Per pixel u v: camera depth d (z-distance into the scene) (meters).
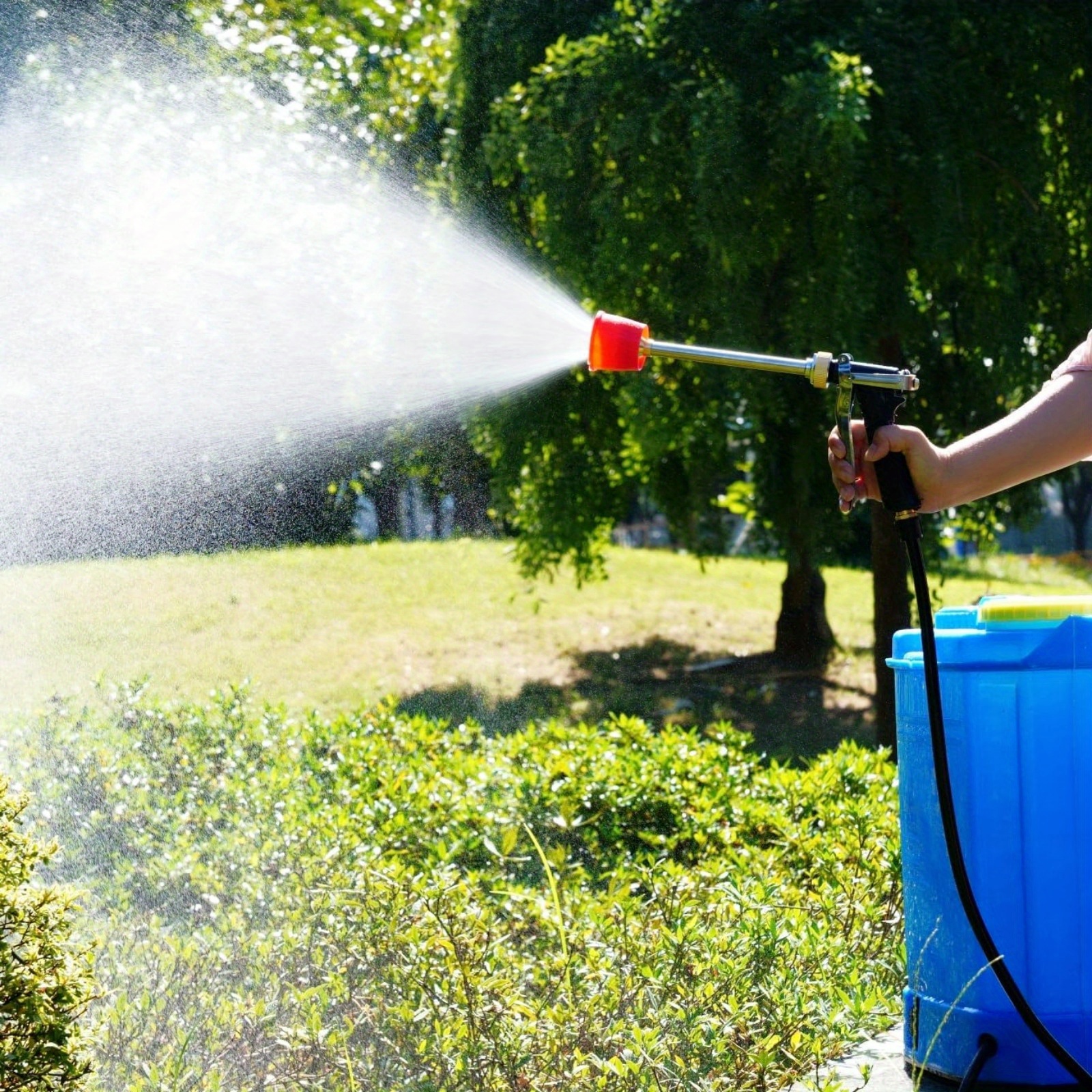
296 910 3.19
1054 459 2.12
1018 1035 2.48
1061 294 7.39
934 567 7.64
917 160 6.48
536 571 9.27
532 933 3.51
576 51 6.98
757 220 6.72
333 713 8.28
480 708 8.66
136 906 3.65
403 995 2.80
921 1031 2.63
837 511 7.94
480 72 7.92
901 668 2.63
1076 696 2.49
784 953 2.99
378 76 9.05
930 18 6.79
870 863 3.73
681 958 2.91
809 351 6.62
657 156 6.81
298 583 10.98
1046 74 6.95
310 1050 2.64
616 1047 2.70
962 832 2.50
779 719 8.89
